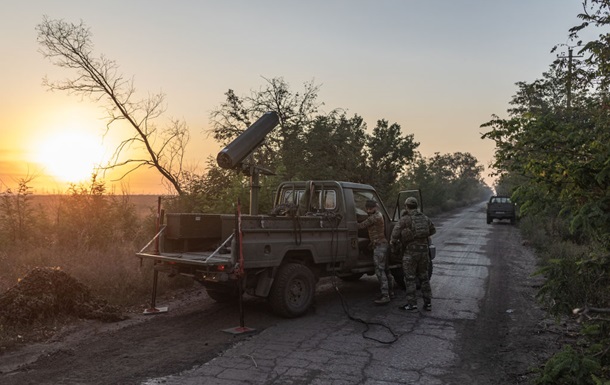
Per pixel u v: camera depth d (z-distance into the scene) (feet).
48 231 36.68
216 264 18.99
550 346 17.70
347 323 20.77
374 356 16.34
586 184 13.32
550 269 14.64
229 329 19.26
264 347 17.19
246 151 25.27
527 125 14.49
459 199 228.43
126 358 15.83
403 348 17.28
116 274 25.71
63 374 14.34
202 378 14.08
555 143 13.83
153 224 37.35
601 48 15.96
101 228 36.22
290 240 21.70
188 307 23.50
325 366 15.25
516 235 67.21
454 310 23.38
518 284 30.37
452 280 31.83
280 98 56.59
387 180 79.46
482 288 29.07
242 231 19.63
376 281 31.86
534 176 14.43
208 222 23.22
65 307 20.39
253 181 26.37
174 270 21.22
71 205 37.14
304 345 17.47
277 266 21.07
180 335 18.61
